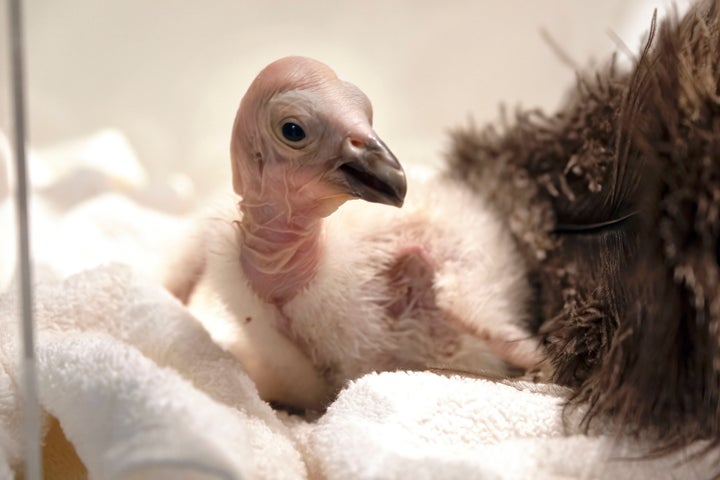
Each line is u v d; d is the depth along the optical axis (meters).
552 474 0.29
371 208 0.39
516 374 0.37
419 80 0.57
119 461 0.26
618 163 0.34
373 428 0.30
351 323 0.38
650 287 0.30
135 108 0.58
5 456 0.30
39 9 0.53
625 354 0.30
